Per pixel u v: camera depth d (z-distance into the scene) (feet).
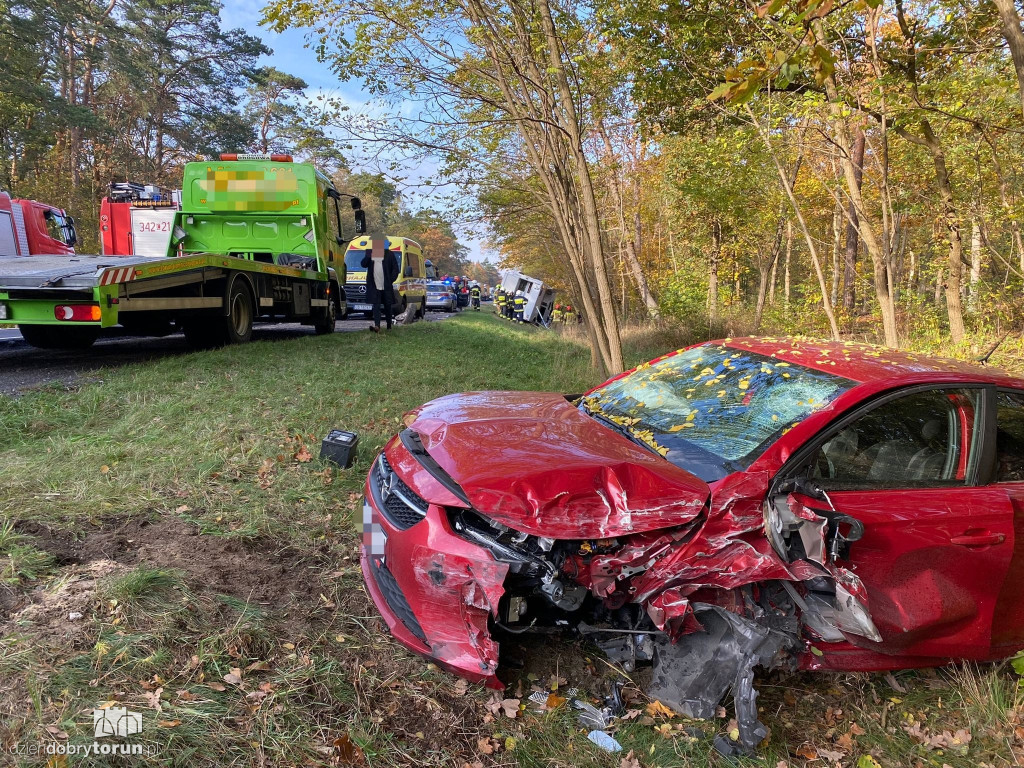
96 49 107.04
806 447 9.70
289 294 38.42
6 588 9.48
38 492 12.96
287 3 20.65
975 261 45.73
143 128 132.16
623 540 8.89
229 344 32.24
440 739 8.13
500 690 8.79
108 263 25.94
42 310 24.16
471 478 8.81
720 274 65.57
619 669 9.58
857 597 8.72
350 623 10.11
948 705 10.28
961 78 28.19
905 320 46.78
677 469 9.67
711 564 8.57
